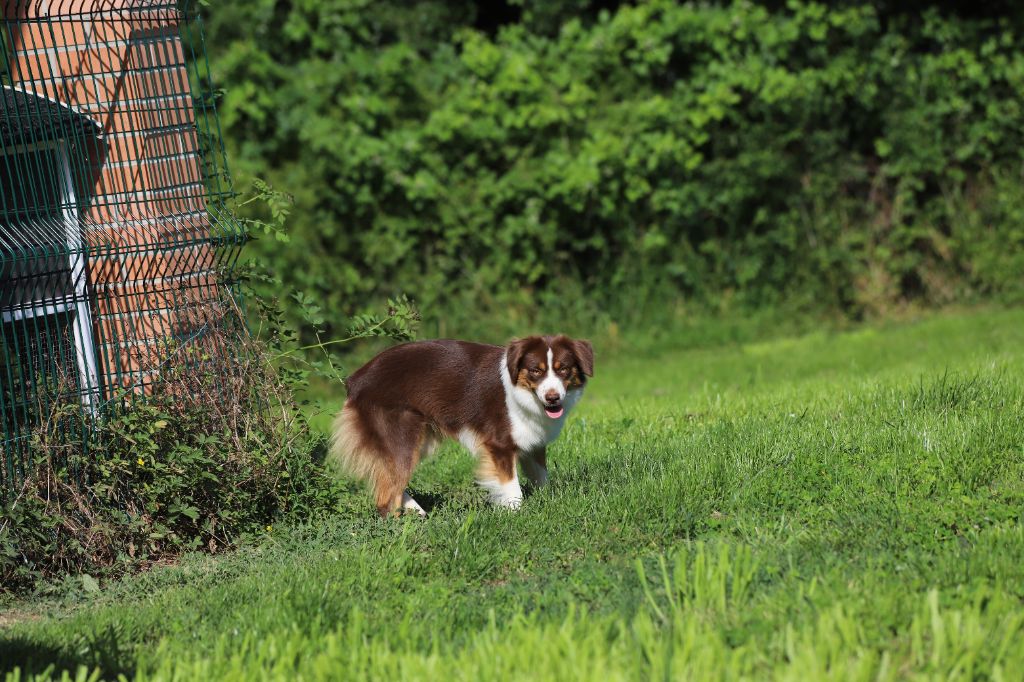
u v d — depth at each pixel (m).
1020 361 13.59
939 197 24.31
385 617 6.66
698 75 22.88
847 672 5.12
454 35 23.31
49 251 9.05
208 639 6.52
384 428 9.22
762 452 9.38
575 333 22.91
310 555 8.35
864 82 23.56
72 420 8.80
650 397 15.60
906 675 5.27
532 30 23.95
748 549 6.73
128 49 9.86
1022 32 24.22
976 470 8.38
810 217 23.72
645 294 23.31
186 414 9.19
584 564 7.39
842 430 9.99
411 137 21.75
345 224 22.16
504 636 6.01
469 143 22.38
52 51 9.83
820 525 7.75
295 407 9.66
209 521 9.12
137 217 9.82
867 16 23.36
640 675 5.40
